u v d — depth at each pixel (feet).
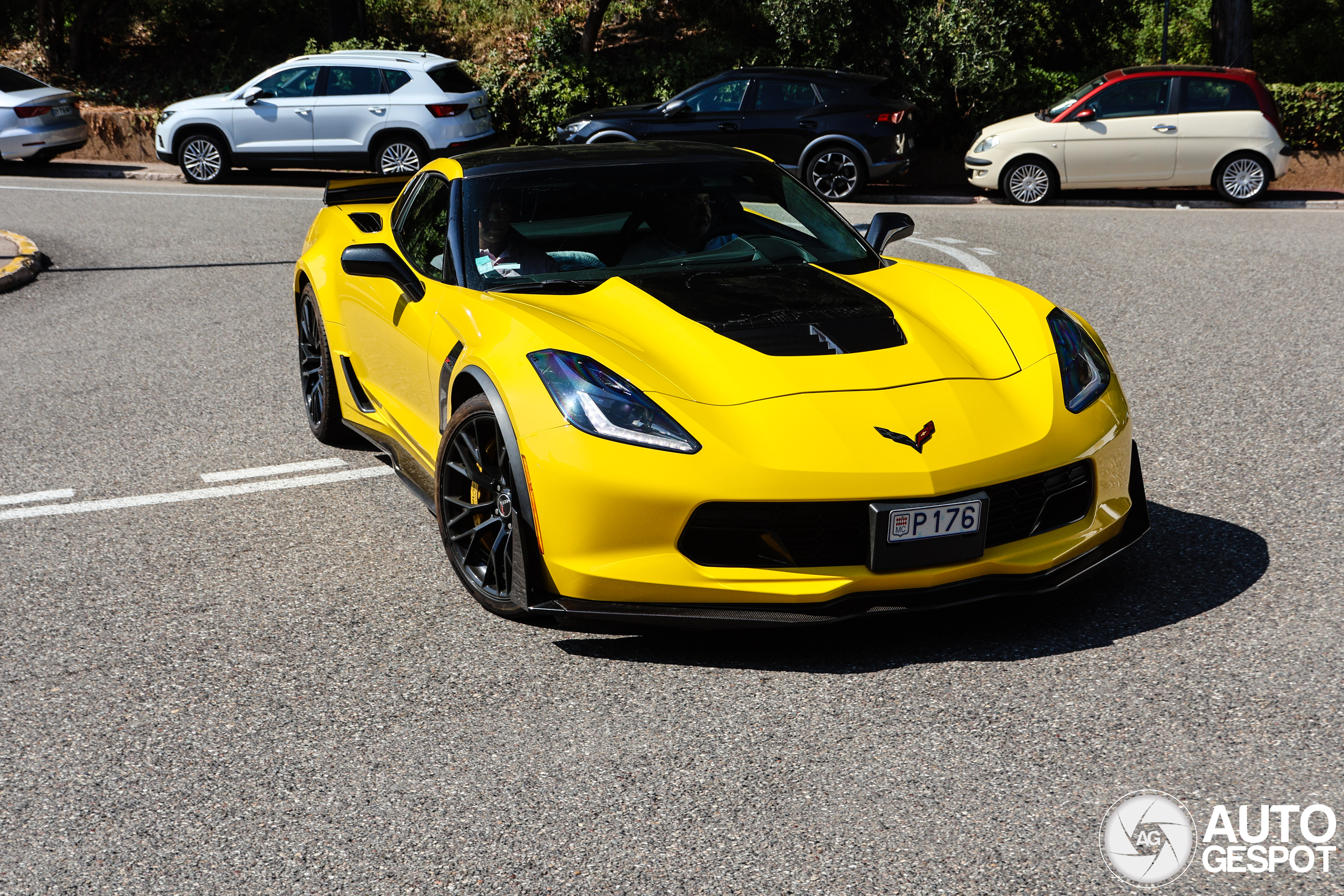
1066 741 8.71
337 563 12.84
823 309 11.60
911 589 9.93
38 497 15.17
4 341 24.20
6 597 12.14
